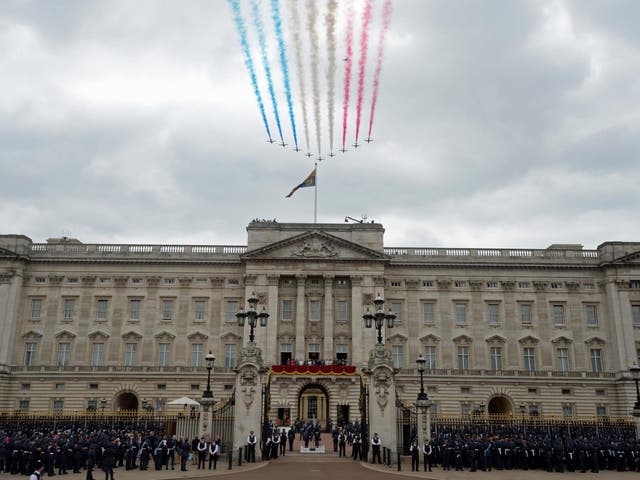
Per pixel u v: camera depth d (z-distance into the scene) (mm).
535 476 42844
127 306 92250
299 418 86000
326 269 91750
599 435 59688
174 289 92938
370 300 90688
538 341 91062
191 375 88750
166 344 90938
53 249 94562
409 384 88875
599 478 42000
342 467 43375
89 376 88750
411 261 93375
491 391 88750
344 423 76562
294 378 84688
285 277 92312
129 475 39719
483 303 92688
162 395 88250
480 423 65250
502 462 47406
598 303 92750
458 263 93625
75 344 90500
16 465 41125
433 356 90625
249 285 91250
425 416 47750
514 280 93438
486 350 90938
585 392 88812
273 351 88312
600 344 91125
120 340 90812
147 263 93438
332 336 89688
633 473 46188
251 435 46188
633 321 90438
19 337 90562
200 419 47312
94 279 93000
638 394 55062
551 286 93375
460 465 45719
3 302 89938
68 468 42938
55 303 92062
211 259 93438
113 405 87812
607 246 93125
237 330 91250
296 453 53562
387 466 44562
